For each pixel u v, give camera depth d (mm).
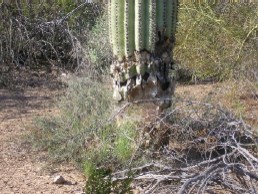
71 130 5895
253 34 7641
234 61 7574
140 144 5305
